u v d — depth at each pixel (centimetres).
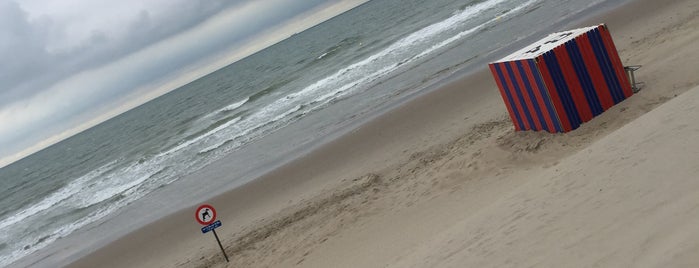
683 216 443
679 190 491
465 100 1800
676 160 550
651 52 1453
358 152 1753
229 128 3447
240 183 1973
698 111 641
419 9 6278
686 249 390
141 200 2453
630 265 417
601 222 514
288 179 1784
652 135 652
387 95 2383
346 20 11638
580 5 2508
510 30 2638
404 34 4444
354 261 948
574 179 662
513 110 1215
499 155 1139
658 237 434
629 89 1161
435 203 1063
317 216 1303
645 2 2031
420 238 898
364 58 4012
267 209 1570
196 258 1385
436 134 1582
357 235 1085
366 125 1994
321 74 4178
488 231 666
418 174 1287
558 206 607
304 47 8731
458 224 818
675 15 1731
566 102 1091
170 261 1473
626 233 470
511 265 531
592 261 454
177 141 3972
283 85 4522
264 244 1272
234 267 1205
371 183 1373
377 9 10338
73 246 2122
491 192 974
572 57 1100
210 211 1256
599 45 1132
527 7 3105
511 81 1178
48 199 3953
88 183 3872
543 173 819
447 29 3638
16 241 2731
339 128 2153
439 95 1961
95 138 9869
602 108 1130
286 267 1078
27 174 7806
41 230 2738
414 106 1959
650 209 487
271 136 2623
